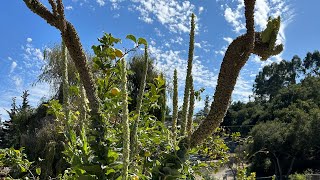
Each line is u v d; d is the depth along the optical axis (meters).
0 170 3.68
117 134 1.88
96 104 1.85
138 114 1.93
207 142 4.61
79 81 2.08
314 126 27.23
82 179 1.81
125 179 1.50
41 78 12.20
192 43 2.17
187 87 2.15
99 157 1.83
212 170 4.49
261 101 55.78
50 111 2.63
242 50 1.70
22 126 12.01
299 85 40.25
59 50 12.51
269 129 28.22
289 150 27.50
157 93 2.41
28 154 9.17
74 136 1.98
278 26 1.75
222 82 1.71
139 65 8.55
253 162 28.41
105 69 2.07
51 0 1.66
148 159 2.00
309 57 58.22
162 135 2.11
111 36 2.05
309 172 25.08
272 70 60.69
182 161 1.89
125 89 1.55
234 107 46.16
